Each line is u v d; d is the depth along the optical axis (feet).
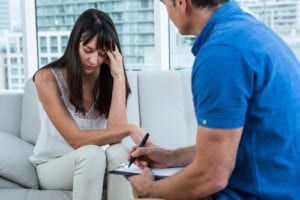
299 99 3.65
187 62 9.27
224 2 3.77
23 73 10.67
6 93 8.46
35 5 10.45
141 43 9.41
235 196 3.63
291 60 3.74
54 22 10.34
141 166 4.35
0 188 6.35
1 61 10.81
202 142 3.33
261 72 3.35
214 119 3.26
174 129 7.84
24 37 10.27
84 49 6.10
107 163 5.81
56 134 6.39
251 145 3.53
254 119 3.47
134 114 7.82
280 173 3.59
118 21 9.59
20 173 6.33
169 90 7.95
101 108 6.59
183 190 3.56
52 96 6.17
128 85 6.87
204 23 3.76
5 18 10.68
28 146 7.39
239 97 3.26
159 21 8.96
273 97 3.46
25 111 8.07
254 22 3.71
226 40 3.37
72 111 6.34
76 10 10.04
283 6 8.11
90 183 5.57
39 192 6.08
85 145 5.98
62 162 6.00
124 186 5.73
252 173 3.58
